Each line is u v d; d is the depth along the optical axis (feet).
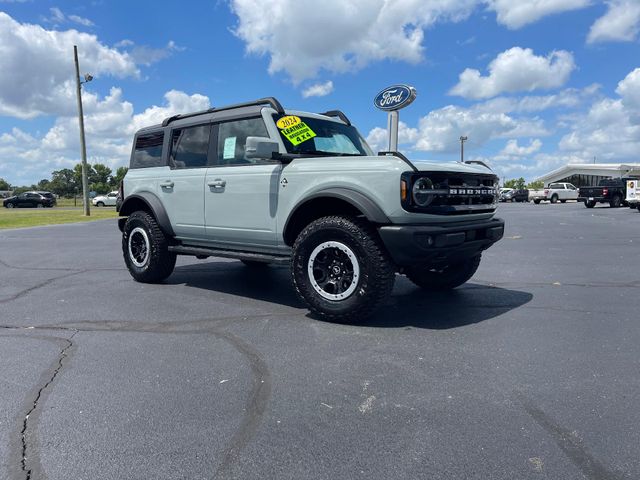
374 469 7.22
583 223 55.93
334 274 14.58
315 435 8.20
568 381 10.23
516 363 11.28
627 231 44.65
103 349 12.62
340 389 9.97
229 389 10.06
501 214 78.18
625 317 15.07
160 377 10.72
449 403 9.29
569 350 12.12
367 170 13.82
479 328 14.02
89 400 9.62
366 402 9.37
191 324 14.84
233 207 17.47
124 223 22.61
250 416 8.89
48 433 8.37
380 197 13.52
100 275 23.67
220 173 17.85
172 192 19.84
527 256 28.76
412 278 19.08
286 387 10.10
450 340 12.98
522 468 7.18
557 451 7.61
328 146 17.93
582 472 7.07
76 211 115.55
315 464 7.37
